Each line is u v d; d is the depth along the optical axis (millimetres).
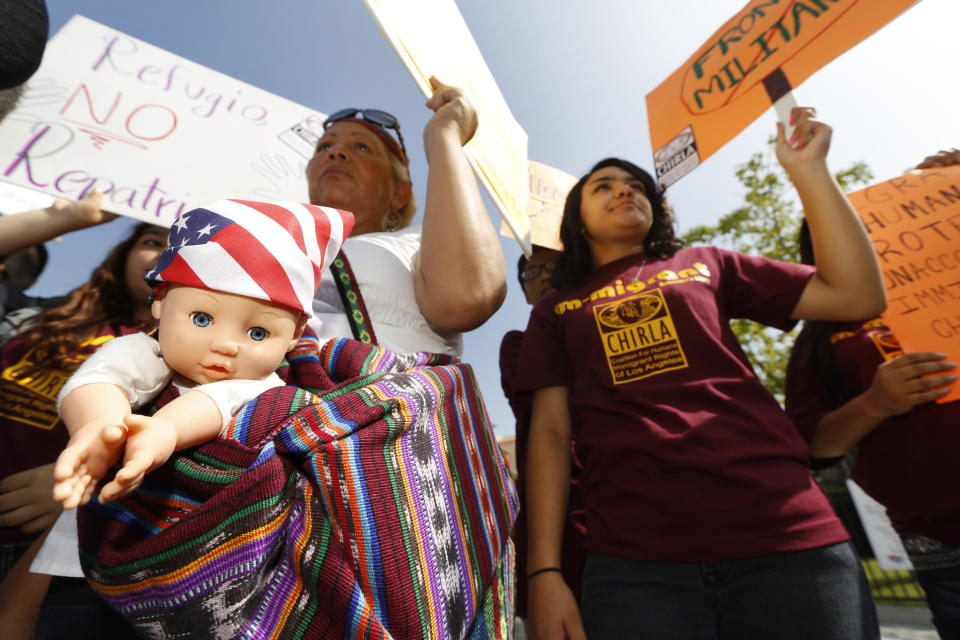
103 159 1724
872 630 1155
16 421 1413
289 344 792
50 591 1055
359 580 708
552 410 1711
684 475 1325
